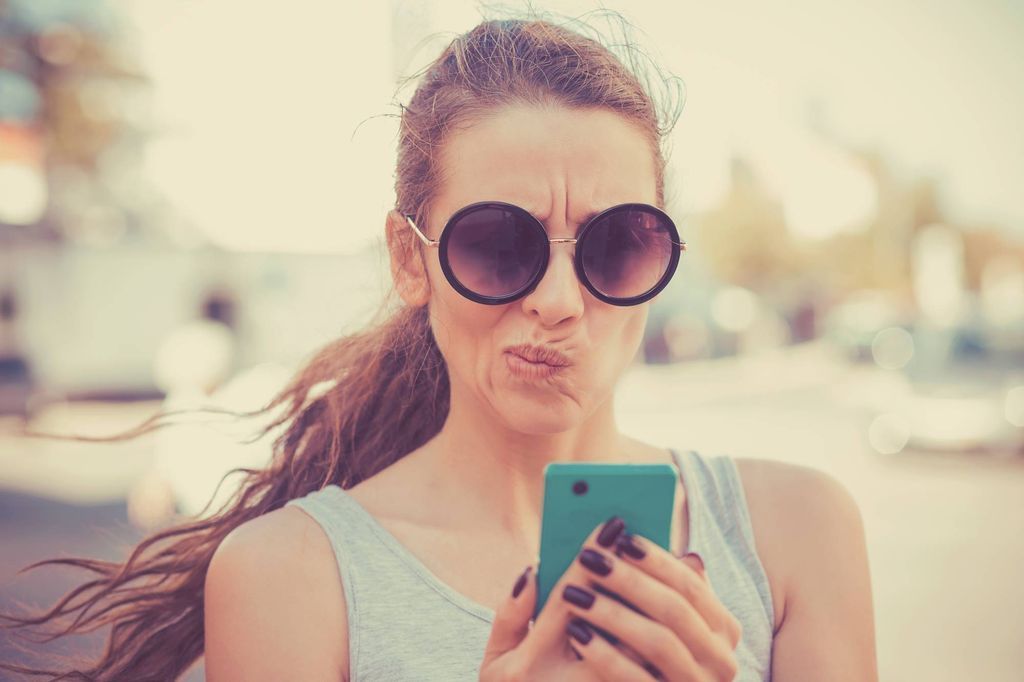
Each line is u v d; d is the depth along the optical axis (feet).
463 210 3.70
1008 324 38.42
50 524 25.53
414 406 5.10
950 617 17.98
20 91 64.49
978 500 28.35
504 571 4.03
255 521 4.11
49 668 5.52
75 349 69.41
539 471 4.24
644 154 4.06
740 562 4.30
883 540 24.11
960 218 152.15
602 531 3.10
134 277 71.87
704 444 41.11
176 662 5.31
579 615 3.02
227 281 72.95
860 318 96.94
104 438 5.89
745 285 130.52
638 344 4.09
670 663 2.95
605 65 4.04
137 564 5.32
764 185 134.10
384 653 3.76
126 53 65.21
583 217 3.80
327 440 5.23
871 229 139.44
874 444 35.37
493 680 3.13
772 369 91.61
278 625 3.76
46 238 69.05
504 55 3.94
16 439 44.96
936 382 35.63
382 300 5.10
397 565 3.94
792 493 4.50
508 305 3.75
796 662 4.12
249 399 23.00
